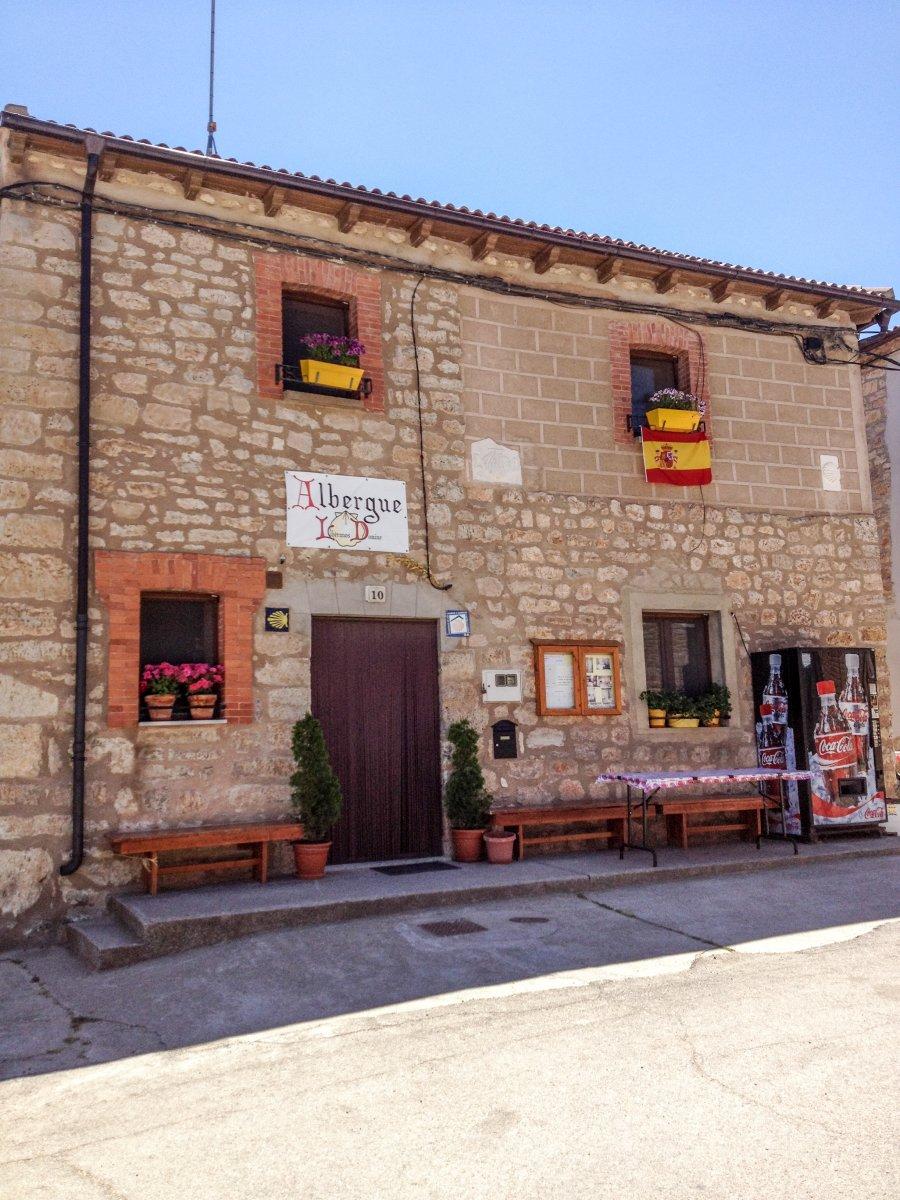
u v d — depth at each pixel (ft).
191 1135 11.72
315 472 26.48
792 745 30.07
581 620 29.68
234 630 24.77
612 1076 12.78
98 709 22.94
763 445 33.50
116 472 23.91
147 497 24.20
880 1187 9.75
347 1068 13.46
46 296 23.57
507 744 28.04
